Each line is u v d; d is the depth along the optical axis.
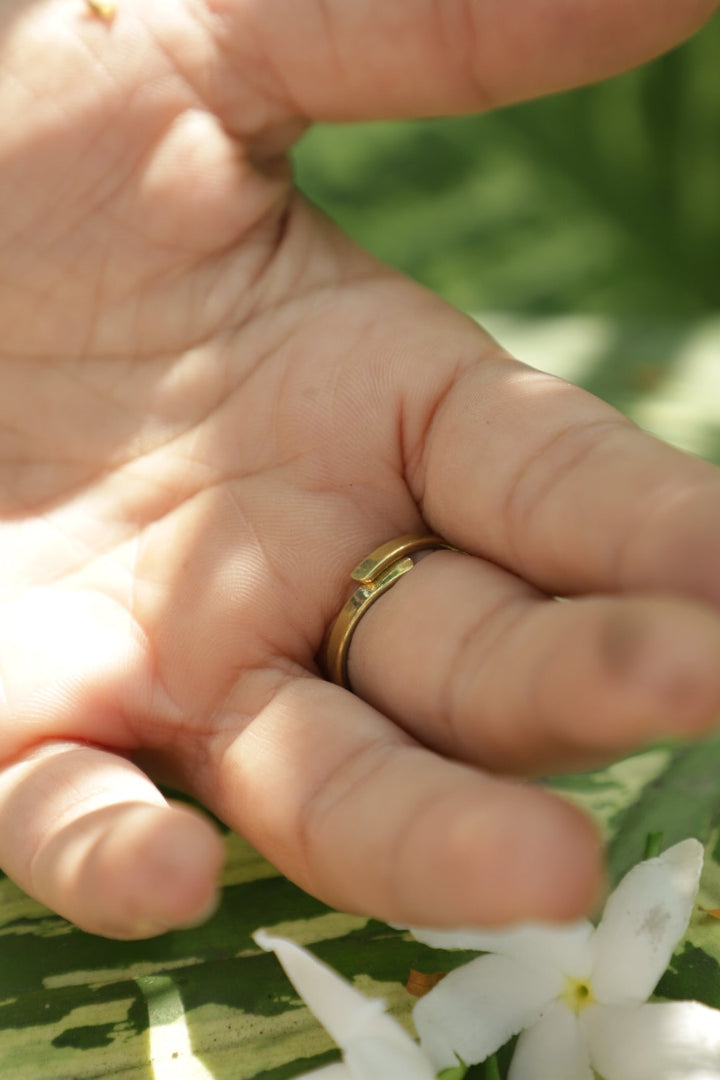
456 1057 0.25
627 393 0.41
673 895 0.25
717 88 0.56
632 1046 0.25
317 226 0.31
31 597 0.28
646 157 0.59
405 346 0.28
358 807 0.24
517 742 0.24
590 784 0.29
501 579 0.26
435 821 0.23
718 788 0.29
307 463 0.29
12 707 0.27
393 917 0.24
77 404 0.30
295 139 0.31
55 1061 0.26
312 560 0.28
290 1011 0.26
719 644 0.22
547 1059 0.25
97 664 0.27
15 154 0.30
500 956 0.25
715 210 0.58
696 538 0.24
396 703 0.26
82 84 0.30
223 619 0.28
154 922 0.24
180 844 0.23
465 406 0.27
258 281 0.30
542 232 0.60
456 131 0.64
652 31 0.28
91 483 0.29
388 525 0.28
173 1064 0.26
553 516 0.25
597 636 0.23
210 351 0.29
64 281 0.30
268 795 0.25
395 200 0.62
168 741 0.27
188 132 0.30
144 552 0.29
